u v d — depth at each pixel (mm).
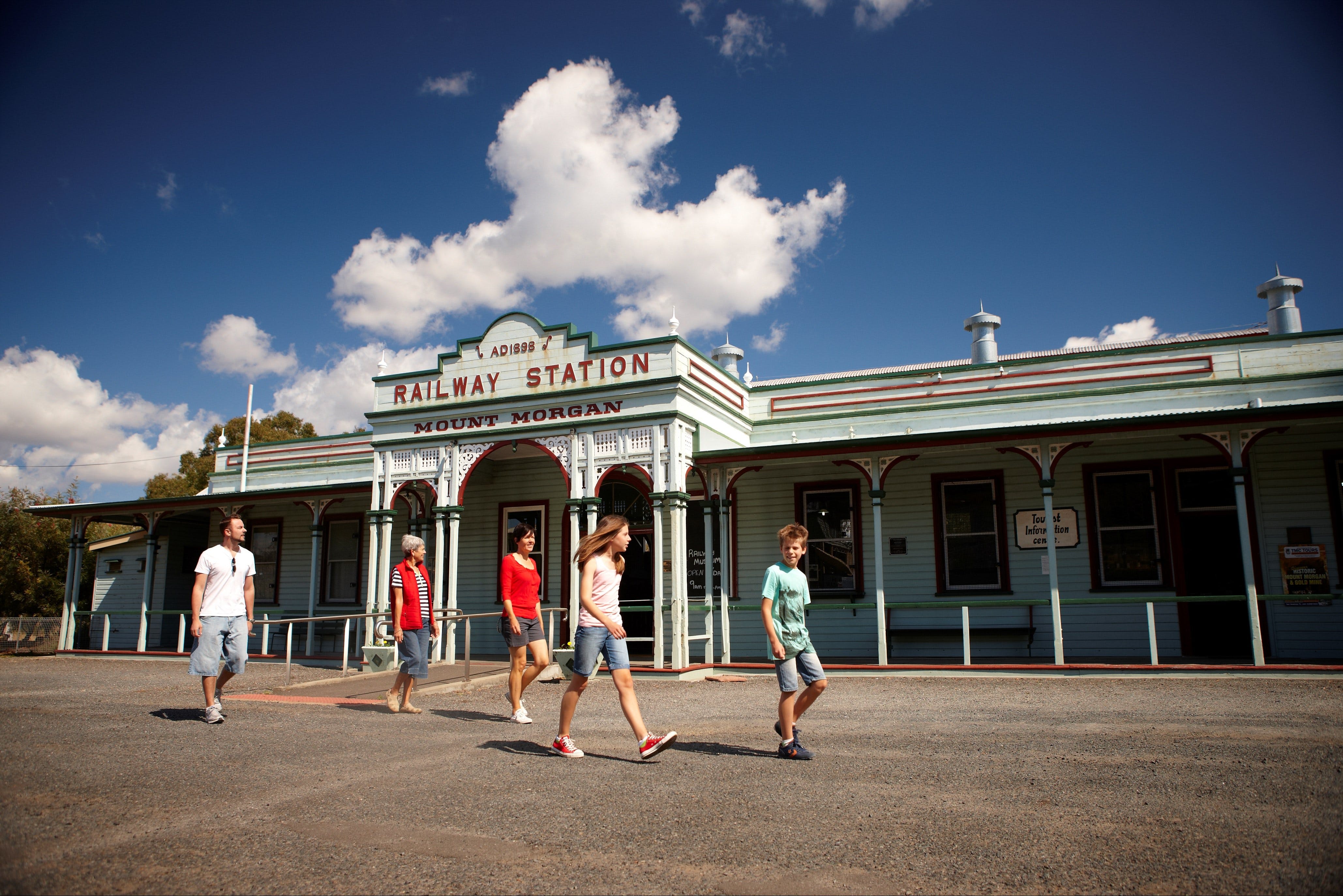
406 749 7121
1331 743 6945
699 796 5477
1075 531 14172
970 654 12617
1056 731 7766
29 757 6637
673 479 13539
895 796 5457
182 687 12781
